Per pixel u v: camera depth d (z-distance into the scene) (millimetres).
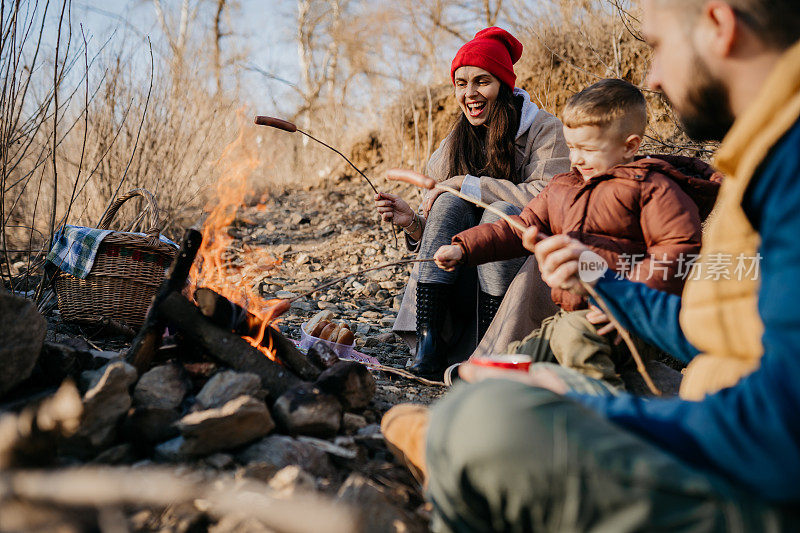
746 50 1000
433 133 8758
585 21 6852
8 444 1103
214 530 1208
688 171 2143
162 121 5355
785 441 812
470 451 953
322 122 11445
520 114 2922
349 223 7043
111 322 2768
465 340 2814
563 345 1965
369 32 9805
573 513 905
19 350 1520
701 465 922
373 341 3393
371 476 1510
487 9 8625
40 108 2891
